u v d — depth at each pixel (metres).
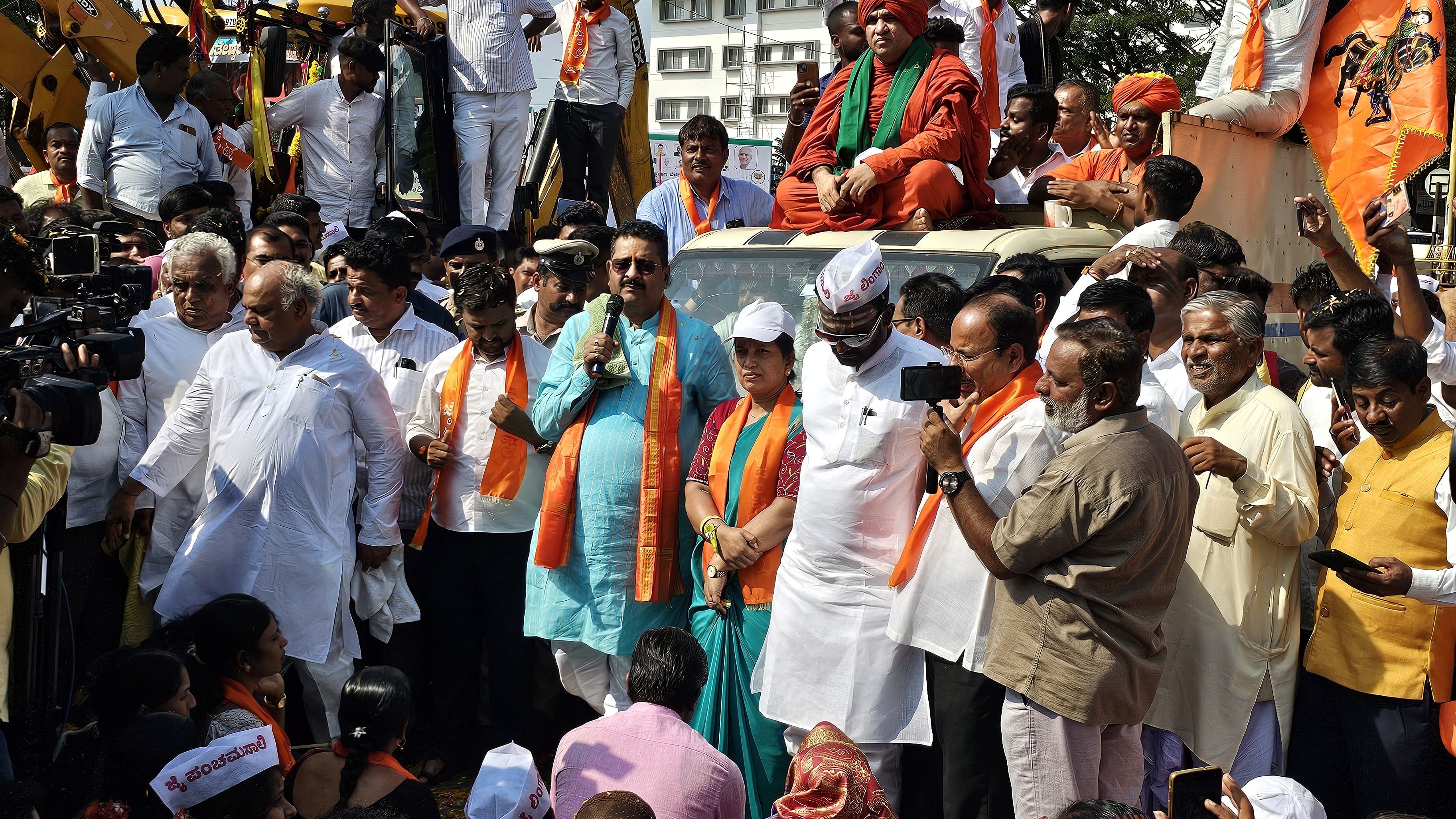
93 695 3.55
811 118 6.59
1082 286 4.46
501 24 8.48
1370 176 6.46
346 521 4.62
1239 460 3.62
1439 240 8.24
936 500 3.72
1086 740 3.33
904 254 5.07
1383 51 6.42
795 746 3.96
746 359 4.16
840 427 3.85
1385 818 2.88
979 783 3.67
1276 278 6.43
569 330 4.57
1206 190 5.76
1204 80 7.00
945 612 3.67
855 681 3.78
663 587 4.32
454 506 4.83
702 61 47.09
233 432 4.49
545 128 8.39
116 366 3.53
